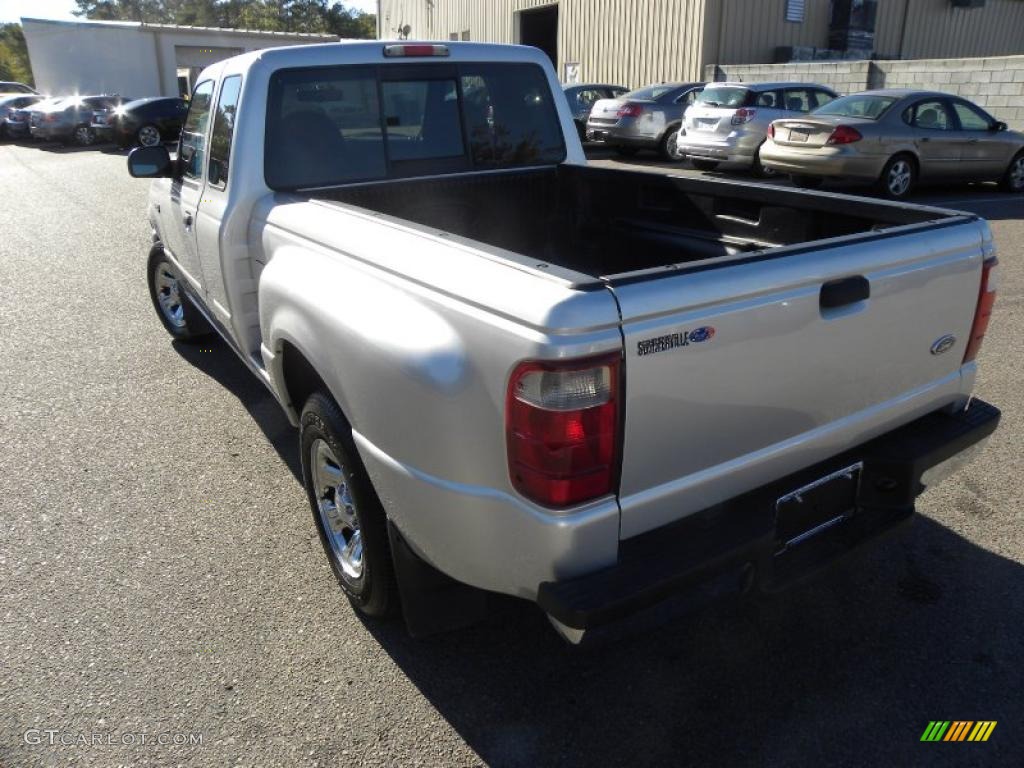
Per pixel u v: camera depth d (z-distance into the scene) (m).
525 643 2.89
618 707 2.59
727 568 2.16
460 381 2.07
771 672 2.73
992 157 11.62
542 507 1.99
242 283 3.62
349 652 2.84
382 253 2.46
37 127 22.73
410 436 2.23
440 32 29.78
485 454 2.07
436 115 4.02
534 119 4.33
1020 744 2.43
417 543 2.35
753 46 19.14
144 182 15.13
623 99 15.76
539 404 1.89
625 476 2.04
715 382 2.10
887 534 2.64
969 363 2.89
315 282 2.74
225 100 3.77
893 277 2.44
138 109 21.28
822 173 10.84
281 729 2.51
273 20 79.19
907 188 11.14
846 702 2.59
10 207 12.31
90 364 5.61
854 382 2.46
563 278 1.92
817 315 2.27
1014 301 6.51
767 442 2.32
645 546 2.14
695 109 13.40
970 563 3.28
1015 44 23.77
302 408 3.31
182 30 33.34
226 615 3.02
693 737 2.47
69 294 7.39
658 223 3.90
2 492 3.88
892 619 2.97
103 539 3.50
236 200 3.55
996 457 4.08
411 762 2.39
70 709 2.58
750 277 2.09
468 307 2.08
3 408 4.86
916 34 21.48
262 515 3.69
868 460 2.64
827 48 20.20
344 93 3.74
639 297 1.92
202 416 4.76
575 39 22.22
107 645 2.86
